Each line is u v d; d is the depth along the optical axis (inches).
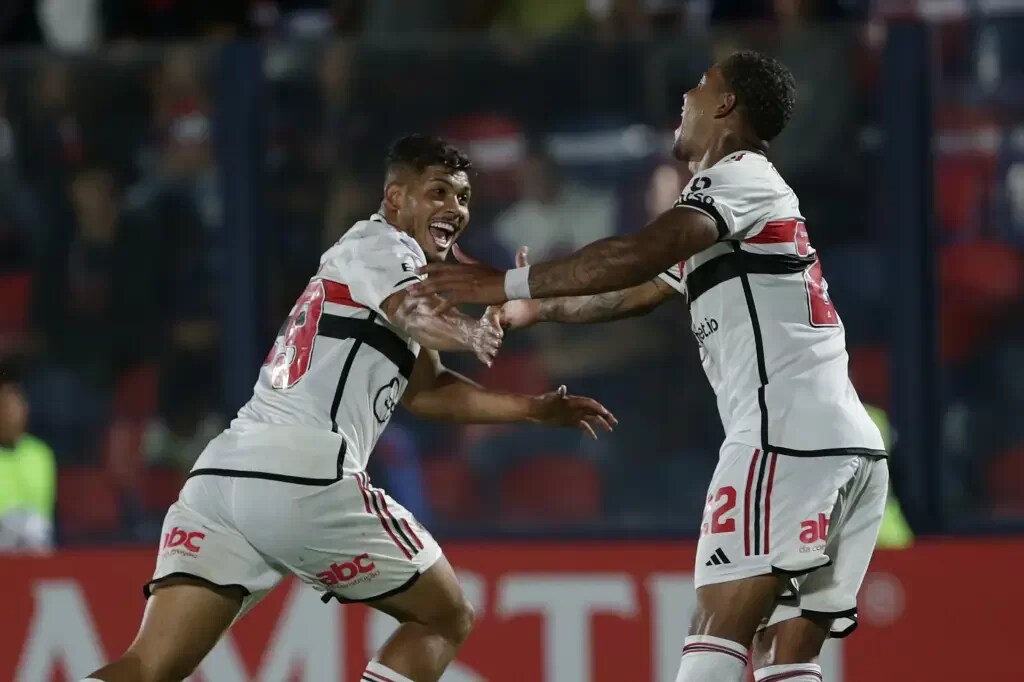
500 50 908.0
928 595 757.9
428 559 558.9
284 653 756.6
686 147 567.2
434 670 563.2
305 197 909.2
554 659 757.3
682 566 758.5
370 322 546.6
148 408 919.7
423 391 611.5
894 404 894.4
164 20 1119.0
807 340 532.4
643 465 898.1
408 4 1083.9
